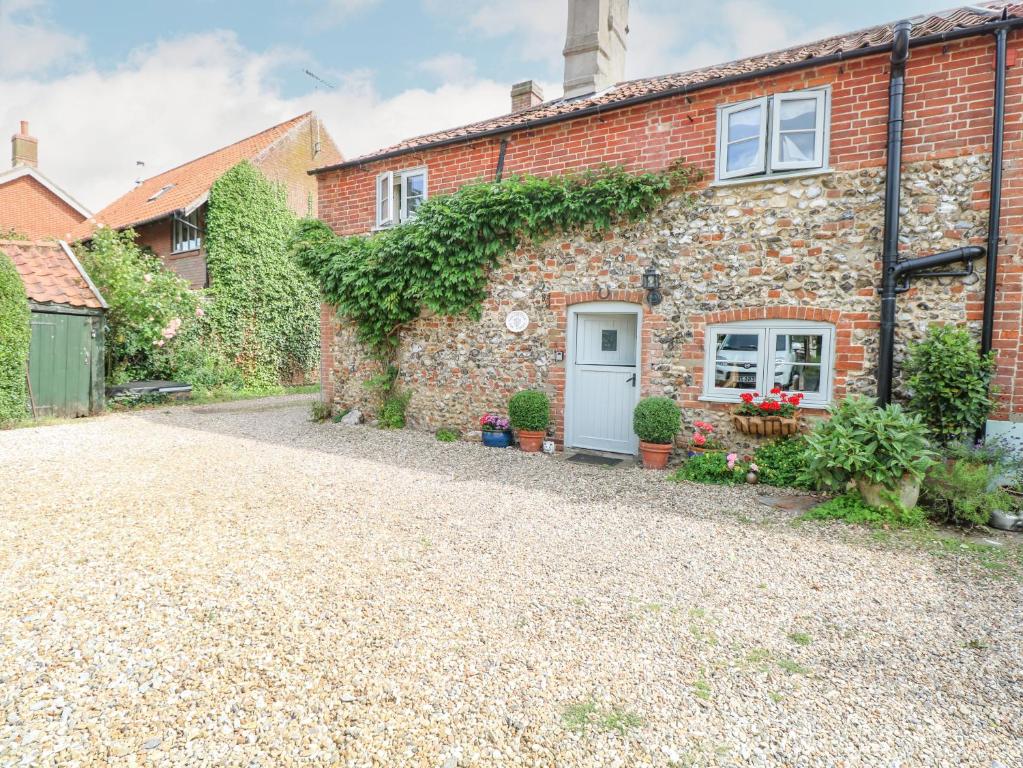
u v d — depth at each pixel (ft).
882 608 11.52
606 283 25.45
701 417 23.45
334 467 23.20
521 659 9.44
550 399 27.30
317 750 7.24
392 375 32.71
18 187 84.23
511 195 26.48
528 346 27.84
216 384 49.57
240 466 22.97
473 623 10.59
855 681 9.02
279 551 13.84
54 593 11.24
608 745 7.47
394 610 10.99
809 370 21.65
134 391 41.55
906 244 19.76
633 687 8.76
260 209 54.24
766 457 21.26
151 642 9.59
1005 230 18.48
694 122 23.30
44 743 7.20
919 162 19.52
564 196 25.31
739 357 22.84
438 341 30.89
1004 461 17.37
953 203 19.08
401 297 31.01
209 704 8.04
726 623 10.85
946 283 19.25
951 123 19.04
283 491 19.29
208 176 58.59
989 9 22.27
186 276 57.11
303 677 8.73
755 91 22.00
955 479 16.28
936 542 15.10
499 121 33.86
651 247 24.32
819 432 17.92
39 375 33.55
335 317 35.96
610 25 32.76
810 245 21.22
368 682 8.66
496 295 28.63
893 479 16.56
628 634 10.36
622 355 26.16
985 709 8.34
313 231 34.91
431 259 29.19
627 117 24.89
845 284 20.68
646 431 22.99
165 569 12.57
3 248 35.09
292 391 55.77
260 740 7.39
